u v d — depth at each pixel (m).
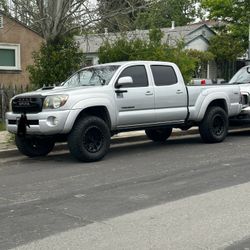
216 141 12.09
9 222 5.81
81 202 6.63
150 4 15.13
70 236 5.27
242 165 9.02
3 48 20.72
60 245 5.01
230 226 5.50
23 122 9.66
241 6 27.61
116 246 4.95
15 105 9.89
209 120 11.80
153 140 12.97
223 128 12.24
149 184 7.61
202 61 30.39
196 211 6.09
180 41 18.20
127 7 15.01
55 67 14.82
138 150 11.28
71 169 9.02
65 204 6.55
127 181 7.86
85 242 5.08
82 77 10.87
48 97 9.41
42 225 5.66
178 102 11.16
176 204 6.43
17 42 21.11
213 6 27.89
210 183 7.58
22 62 21.30
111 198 6.80
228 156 10.05
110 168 9.02
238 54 31.55
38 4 14.90
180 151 10.91
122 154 10.70
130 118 10.29
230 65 26.08
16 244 5.07
